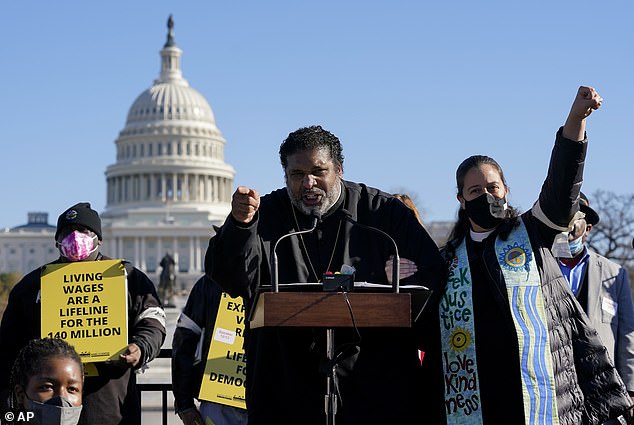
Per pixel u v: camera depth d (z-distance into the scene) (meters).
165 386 9.45
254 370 6.52
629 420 8.27
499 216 6.92
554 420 6.48
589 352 6.80
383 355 6.40
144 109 164.25
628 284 8.90
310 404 6.29
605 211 65.38
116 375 8.27
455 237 7.32
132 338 8.37
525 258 6.85
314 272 6.55
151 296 8.66
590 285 8.77
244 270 6.18
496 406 6.65
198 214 152.38
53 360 6.60
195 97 166.88
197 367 8.96
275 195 6.95
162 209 152.62
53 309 8.30
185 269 149.88
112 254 149.62
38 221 193.88
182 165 157.88
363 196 6.85
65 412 6.50
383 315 5.74
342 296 5.73
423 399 7.00
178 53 171.25
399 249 6.66
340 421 6.26
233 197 5.96
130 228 148.75
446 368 6.86
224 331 8.74
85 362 8.14
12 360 8.38
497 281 6.80
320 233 6.62
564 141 6.57
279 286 5.96
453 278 7.00
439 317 6.96
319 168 6.39
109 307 8.30
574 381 6.68
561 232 6.95
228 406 8.73
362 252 6.61
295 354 6.37
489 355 6.74
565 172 6.60
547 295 6.78
